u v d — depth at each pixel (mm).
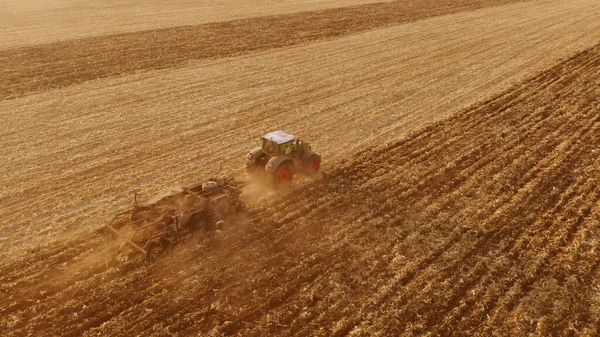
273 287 9711
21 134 18922
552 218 12094
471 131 18500
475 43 35906
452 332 8555
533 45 34469
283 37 40469
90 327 8703
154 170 15508
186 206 11617
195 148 17375
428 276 10000
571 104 21328
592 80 24953
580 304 9156
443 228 11812
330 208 12836
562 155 15852
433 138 17969
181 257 10617
